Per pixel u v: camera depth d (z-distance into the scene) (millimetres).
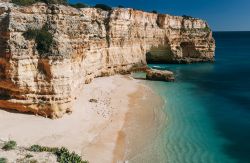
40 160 20609
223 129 32281
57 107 29859
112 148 26203
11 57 28906
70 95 31078
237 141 29125
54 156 21781
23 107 29547
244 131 31812
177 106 40406
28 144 24016
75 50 36656
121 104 39469
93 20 57000
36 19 31203
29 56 29609
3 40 30078
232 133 31203
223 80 61406
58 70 29875
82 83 41719
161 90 49656
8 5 34875
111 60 60219
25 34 30031
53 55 29766
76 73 36625
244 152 26734
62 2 48906
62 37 31953
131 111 36906
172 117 35594
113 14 61062
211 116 36625
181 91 49719
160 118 34938
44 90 29625
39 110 29672
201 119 35281
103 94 43250
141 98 43469
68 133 27531
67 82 30672
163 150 26516
